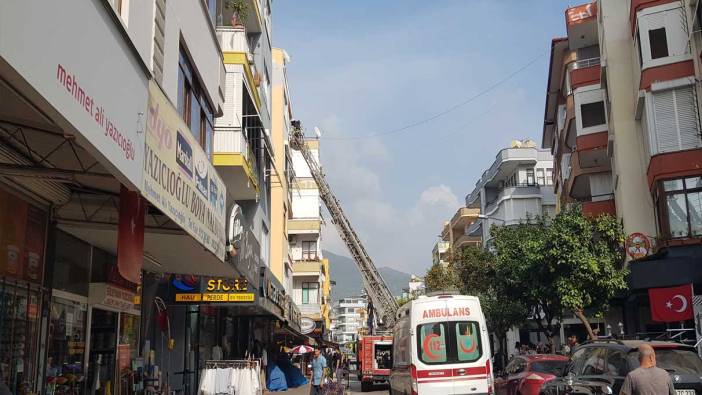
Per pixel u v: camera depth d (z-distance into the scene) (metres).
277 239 32.44
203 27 12.18
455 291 15.17
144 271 13.74
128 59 6.31
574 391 10.28
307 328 40.50
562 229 20.86
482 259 31.61
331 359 36.09
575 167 31.25
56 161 7.41
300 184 54.91
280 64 34.28
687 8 21.55
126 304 12.19
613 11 26.44
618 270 21.58
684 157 20.97
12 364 7.86
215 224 10.52
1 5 3.79
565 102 36.25
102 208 9.21
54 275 9.34
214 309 22.19
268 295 21.27
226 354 23.08
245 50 19.14
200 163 9.52
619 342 10.10
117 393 11.58
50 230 8.90
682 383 8.85
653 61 22.14
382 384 35.38
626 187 24.62
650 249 21.73
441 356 14.16
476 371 14.08
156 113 7.36
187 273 14.03
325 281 76.56
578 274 20.38
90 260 10.75
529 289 22.08
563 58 34.78
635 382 7.34
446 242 77.88
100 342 11.22
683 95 21.36
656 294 19.22
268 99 29.56
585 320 20.67
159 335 16.11
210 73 12.81
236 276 14.48
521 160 51.38
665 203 21.08
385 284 36.56
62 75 4.68
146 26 7.91
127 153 6.27
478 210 64.25
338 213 37.34
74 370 9.98
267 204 29.67
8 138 6.58
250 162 20.98
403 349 15.48
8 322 7.77
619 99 25.56
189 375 18.58
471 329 14.34
